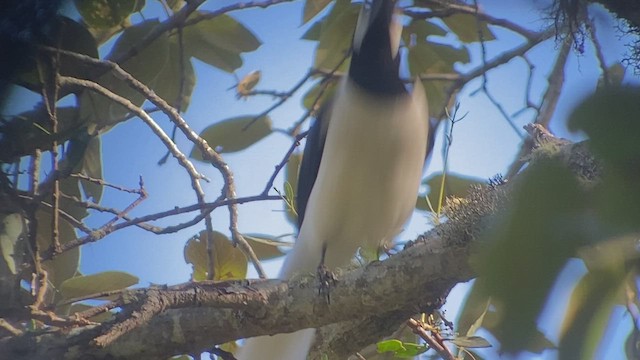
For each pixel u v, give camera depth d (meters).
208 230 7.98
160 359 6.41
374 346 8.34
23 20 6.55
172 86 9.26
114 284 7.94
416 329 7.12
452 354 7.22
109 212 7.62
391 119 8.45
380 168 8.60
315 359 7.57
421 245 6.23
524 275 2.30
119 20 8.03
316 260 9.27
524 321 2.28
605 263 2.54
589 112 2.21
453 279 6.16
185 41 9.21
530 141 7.61
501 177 5.90
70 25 7.85
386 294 6.27
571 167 2.71
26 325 7.39
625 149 2.17
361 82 8.63
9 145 6.67
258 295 6.29
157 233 7.30
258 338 8.16
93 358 6.24
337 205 8.84
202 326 6.39
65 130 6.80
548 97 8.16
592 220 2.30
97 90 7.59
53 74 6.76
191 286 6.01
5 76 6.55
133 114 7.96
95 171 8.62
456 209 6.18
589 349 2.48
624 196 2.21
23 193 6.78
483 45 8.27
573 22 5.56
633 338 5.11
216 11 8.86
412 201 8.92
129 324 5.33
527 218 2.36
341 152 8.63
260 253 8.95
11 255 7.66
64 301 7.29
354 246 9.34
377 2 8.82
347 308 6.34
